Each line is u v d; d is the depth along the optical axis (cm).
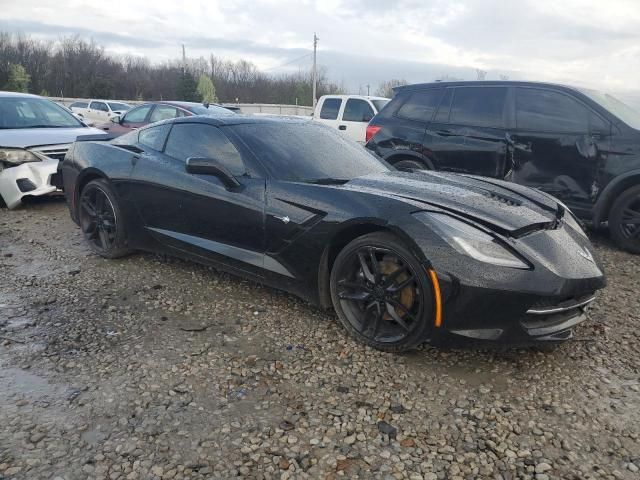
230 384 272
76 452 218
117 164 447
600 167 527
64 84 5700
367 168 400
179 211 400
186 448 222
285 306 373
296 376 281
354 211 309
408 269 290
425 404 259
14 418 238
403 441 231
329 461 217
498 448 228
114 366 287
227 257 375
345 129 1156
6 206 664
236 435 231
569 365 300
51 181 645
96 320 345
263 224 347
